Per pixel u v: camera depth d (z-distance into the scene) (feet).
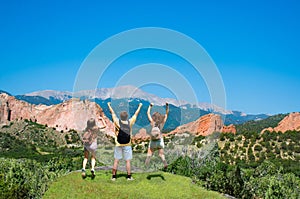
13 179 32.17
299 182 35.29
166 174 34.65
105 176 32.30
